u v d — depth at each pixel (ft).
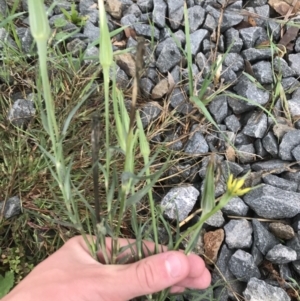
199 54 1.16
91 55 1.14
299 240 0.91
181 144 1.05
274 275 0.90
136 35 1.22
